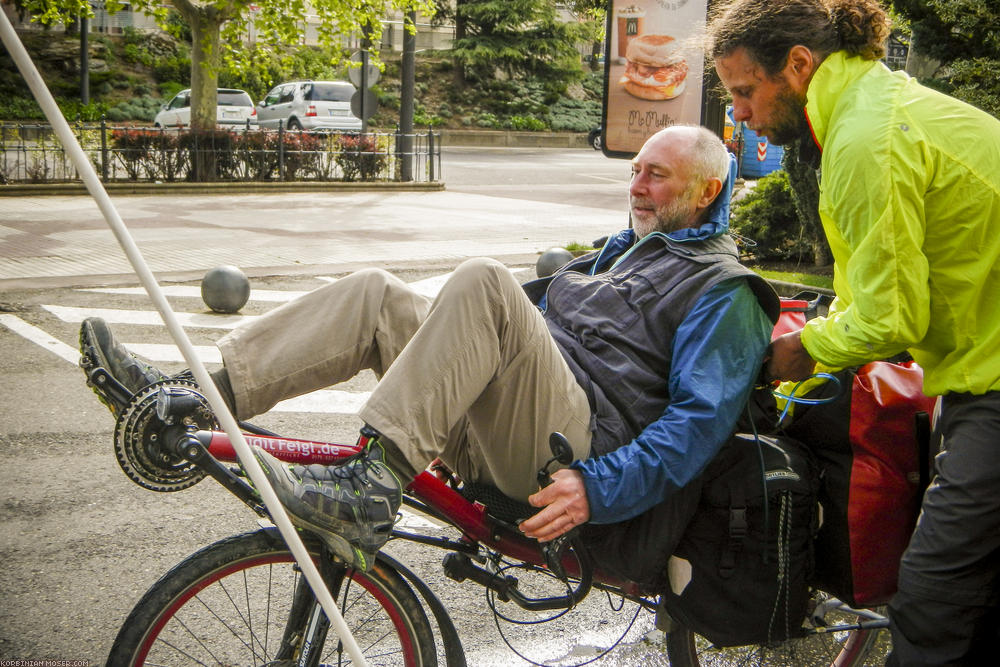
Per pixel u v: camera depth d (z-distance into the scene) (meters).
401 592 2.68
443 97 39.56
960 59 9.62
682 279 2.72
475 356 2.44
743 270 2.66
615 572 2.62
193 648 3.13
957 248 2.29
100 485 4.67
